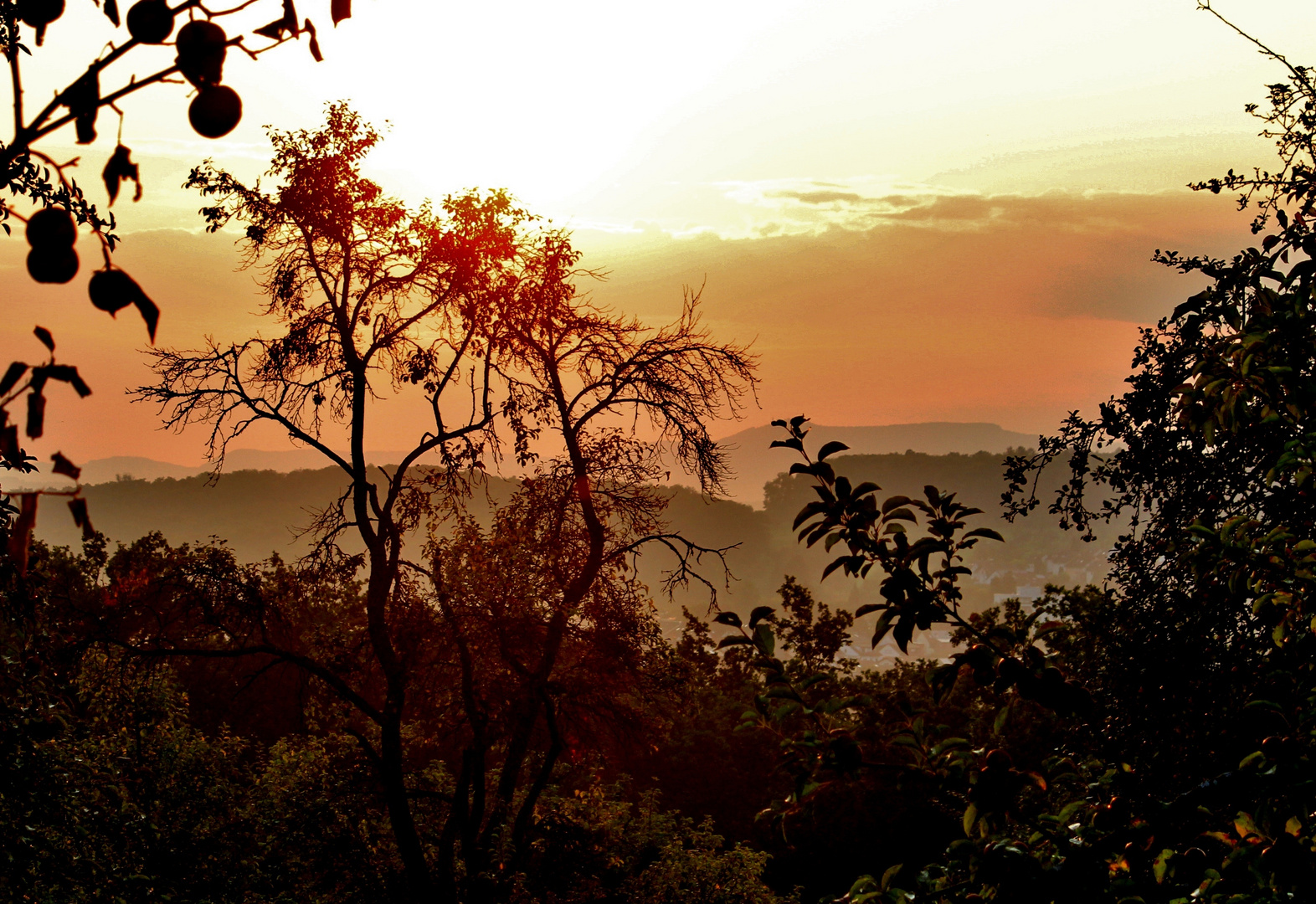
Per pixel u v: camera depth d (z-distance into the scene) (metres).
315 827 16.62
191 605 16.20
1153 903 3.49
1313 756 3.49
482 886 15.52
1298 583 4.38
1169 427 9.62
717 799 31.75
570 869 17.56
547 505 18.22
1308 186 8.96
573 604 16.97
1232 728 3.98
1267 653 6.30
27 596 9.05
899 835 28.20
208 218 15.95
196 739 16.94
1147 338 10.20
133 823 12.52
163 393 15.61
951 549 3.80
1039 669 3.66
